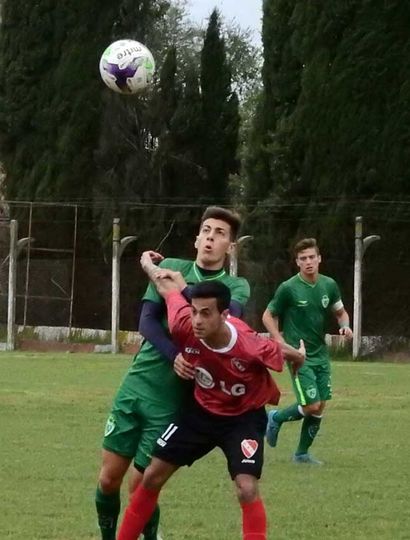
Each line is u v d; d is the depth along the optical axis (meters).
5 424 33.12
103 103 102.56
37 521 19.12
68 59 102.00
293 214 87.44
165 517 19.70
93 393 43.12
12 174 104.12
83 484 22.94
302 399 26.62
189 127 103.31
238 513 20.12
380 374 57.16
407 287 82.56
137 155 103.38
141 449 16.14
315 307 27.64
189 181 104.25
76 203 100.00
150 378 16.09
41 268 94.75
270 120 90.94
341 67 85.44
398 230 83.19
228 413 15.12
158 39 112.12
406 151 83.88
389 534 18.48
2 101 103.38
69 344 82.31
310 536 18.25
